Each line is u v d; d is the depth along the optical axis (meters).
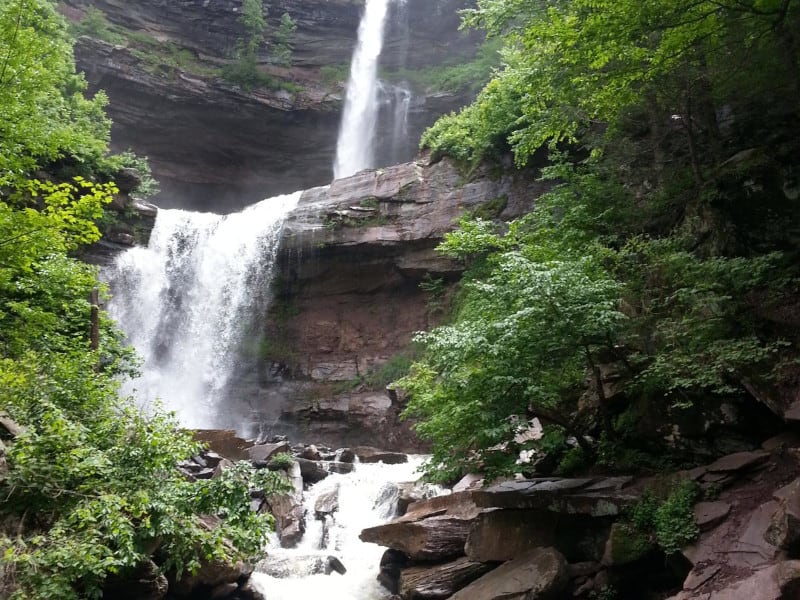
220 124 40.22
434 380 13.35
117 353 17.02
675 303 11.95
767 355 9.52
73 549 7.72
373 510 16.05
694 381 10.09
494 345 10.34
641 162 16.97
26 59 12.77
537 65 15.26
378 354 28.27
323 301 30.14
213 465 16.86
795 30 11.86
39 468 8.57
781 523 7.82
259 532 9.12
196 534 9.05
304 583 12.66
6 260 12.25
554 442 11.02
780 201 12.43
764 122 14.01
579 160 22.92
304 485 17.16
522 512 10.80
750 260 11.37
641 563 9.40
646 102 15.31
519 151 17.27
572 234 15.50
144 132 38.72
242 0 43.22
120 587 9.34
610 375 12.27
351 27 46.62
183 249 30.97
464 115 28.55
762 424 10.24
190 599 10.98
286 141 42.22
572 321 10.49
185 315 30.47
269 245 30.00
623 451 11.22
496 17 17.47
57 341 13.95
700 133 15.74
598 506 9.85
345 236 28.25
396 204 28.06
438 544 11.92
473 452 12.48
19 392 10.02
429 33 46.56
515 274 10.98
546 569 9.59
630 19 10.87
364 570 13.45
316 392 28.34
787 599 7.01
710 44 12.48
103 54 35.88
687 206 13.85
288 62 44.00
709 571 8.06
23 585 7.38
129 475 9.34
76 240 13.35
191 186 41.59
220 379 29.86
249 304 30.52
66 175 24.77
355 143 43.31
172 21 42.03
